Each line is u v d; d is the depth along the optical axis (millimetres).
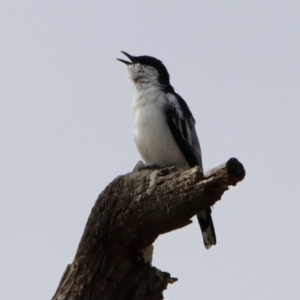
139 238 10641
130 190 10453
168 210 9883
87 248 10938
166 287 11242
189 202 9477
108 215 10664
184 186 9453
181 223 10094
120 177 10766
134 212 10344
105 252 10898
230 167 8633
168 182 9891
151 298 11031
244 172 8680
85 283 10859
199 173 9258
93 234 10867
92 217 10898
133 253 10938
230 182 8773
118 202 10555
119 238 10766
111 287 10891
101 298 10828
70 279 11016
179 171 10039
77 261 11023
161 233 10562
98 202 10852
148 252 10992
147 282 10992
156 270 11188
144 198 10195
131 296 10938
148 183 10273
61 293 10969
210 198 9242
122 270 10906
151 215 10164
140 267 11008
